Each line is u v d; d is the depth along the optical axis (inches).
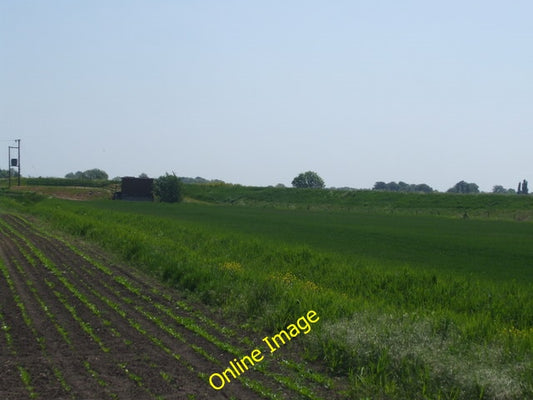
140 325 554.3
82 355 459.5
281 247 1130.7
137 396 376.5
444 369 395.9
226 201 4242.1
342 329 481.1
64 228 1530.5
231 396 381.7
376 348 439.8
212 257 993.5
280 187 4608.8
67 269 881.5
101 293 706.8
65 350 471.8
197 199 4320.9
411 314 534.3
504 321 605.9
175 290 747.4
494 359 413.1
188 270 783.7
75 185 4662.9
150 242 1092.5
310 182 6476.4
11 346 479.5
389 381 405.4
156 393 382.3
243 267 887.7
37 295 683.4
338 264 944.9
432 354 418.6
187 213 2674.7
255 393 389.7
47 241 1264.8
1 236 1342.3
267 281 669.3
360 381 410.0
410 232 1884.8
